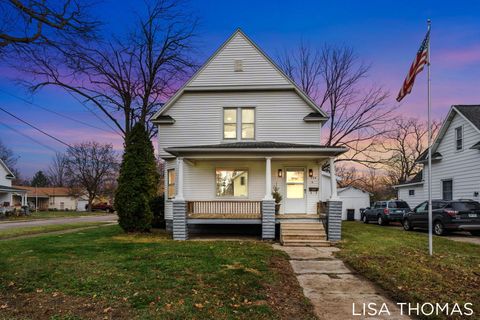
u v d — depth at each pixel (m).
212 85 16.25
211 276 7.05
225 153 13.65
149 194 15.52
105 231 16.27
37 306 5.39
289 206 15.53
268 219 13.34
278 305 5.66
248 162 15.80
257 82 16.12
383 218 22.59
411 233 15.89
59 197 67.00
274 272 7.66
